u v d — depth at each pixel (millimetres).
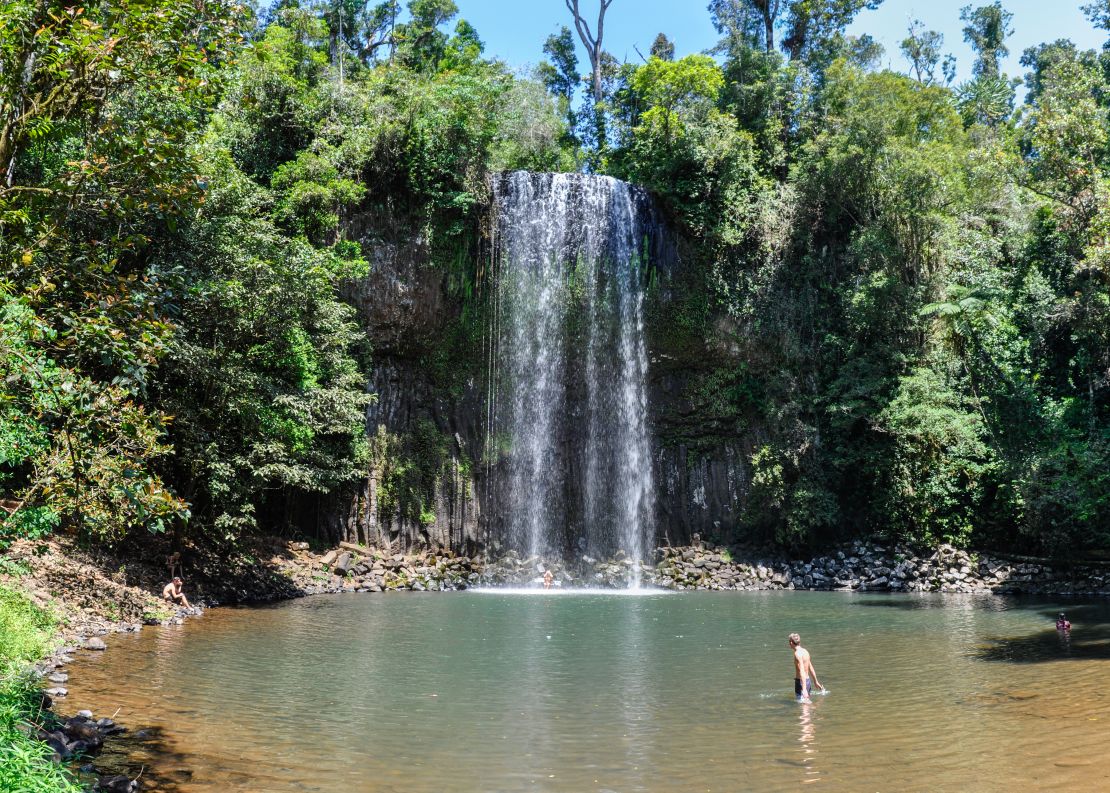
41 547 10578
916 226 37250
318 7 51000
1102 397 34844
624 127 48594
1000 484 33938
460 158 36438
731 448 38906
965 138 43000
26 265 9211
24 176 14250
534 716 12109
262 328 25547
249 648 17375
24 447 9305
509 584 35219
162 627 19703
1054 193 25359
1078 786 8609
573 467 38062
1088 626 21328
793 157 43312
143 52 9766
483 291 37594
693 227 39219
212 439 25062
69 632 16875
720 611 25734
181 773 9109
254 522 25109
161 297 9711
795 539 36656
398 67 39062
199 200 10695
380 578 32375
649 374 39438
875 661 16656
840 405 35750
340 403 28625
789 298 39281
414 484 35656
